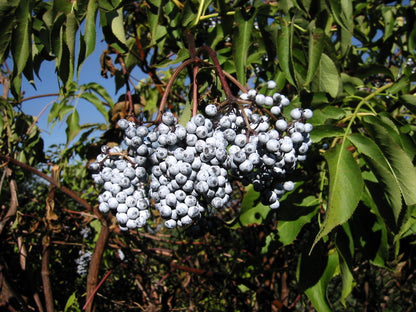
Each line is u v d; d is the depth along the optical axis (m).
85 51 0.22
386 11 0.41
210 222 0.21
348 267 0.22
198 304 0.55
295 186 0.26
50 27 0.23
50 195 0.37
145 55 0.41
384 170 0.19
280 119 0.18
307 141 0.18
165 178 0.18
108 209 0.19
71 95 0.39
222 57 0.33
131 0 0.25
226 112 0.19
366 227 0.23
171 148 0.18
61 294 0.49
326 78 0.27
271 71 0.32
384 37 0.40
